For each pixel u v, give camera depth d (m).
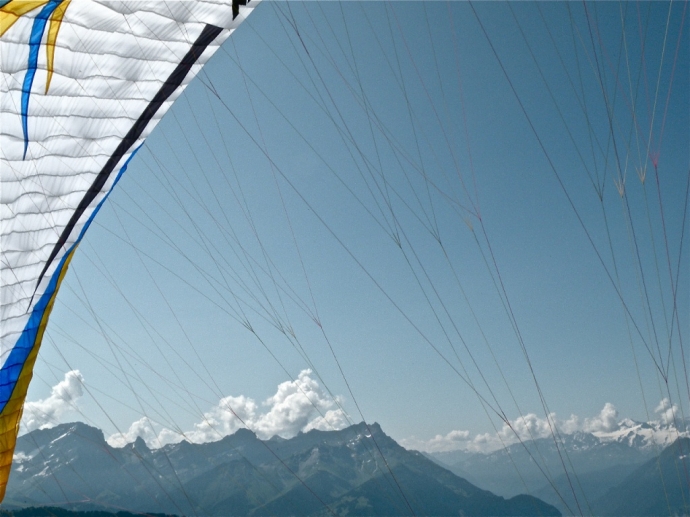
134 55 12.38
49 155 12.86
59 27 11.07
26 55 11.14
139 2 11.40
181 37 12.47
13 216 13.05
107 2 11.11
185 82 13.66
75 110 12.55
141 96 13.27
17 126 11.94
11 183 12.57
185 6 11.84
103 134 13.37
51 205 13.66
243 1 12.27
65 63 11.67
